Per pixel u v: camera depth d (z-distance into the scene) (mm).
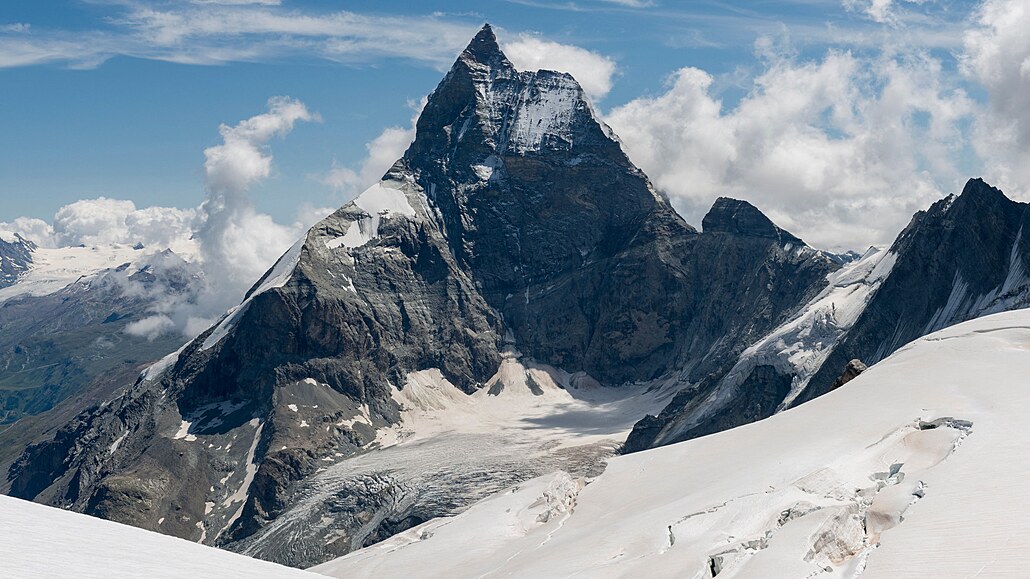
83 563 37625
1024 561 43531
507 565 62625
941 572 44438
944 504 51594
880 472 63125
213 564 45781
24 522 44375
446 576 65188
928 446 64562
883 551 47906
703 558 52438
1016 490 51594
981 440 61625
